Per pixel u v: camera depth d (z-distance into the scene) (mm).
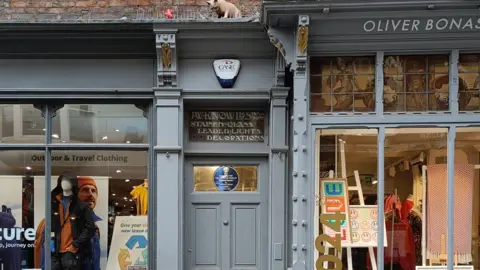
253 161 5543
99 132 5426
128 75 5312
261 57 5285
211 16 5480
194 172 5543
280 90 5195
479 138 4766
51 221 5395
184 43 5148
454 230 4898
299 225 4629
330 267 4797
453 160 4707
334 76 4777
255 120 5555
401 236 4934
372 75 4762
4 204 5418
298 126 4645
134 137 5426
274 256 5242
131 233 5422
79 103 5395
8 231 5398
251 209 5523
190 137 5523
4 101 5336
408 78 4738
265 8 4324
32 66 5301
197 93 5258
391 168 4859
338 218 4750
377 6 4242
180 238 5246
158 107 5258
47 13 5496
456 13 4312
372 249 4871
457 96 4652
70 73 5309
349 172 4879
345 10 4297
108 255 5410
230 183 5551
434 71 4723
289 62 4641
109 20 4977
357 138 4852
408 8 4281
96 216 5430
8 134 5410
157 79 5250
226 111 5547
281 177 5250
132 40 5160
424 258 4930
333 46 4676
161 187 5246
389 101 4742
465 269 4898
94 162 5441
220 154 5500
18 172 5406
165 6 5512
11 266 5387
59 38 5129
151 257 5293
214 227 5512
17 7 5488
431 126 4691
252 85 5289
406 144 4824
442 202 4891
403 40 4613
